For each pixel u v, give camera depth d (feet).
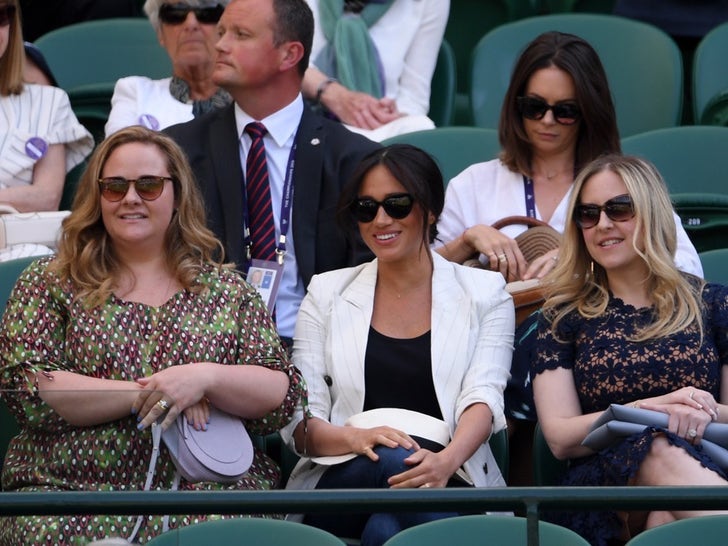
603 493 38.09
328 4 79.61
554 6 92.48
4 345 50.29
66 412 48.06
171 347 50.42
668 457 48.70
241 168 60.95
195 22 68.85
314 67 78.54
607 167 52.85
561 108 61.72
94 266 51.01
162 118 68.80
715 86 81.15
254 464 51.70
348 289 54.60
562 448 51.11
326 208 60.13
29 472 48.93
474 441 50.83
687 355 51.52
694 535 42.65
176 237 52.06
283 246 59.98
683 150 71.15
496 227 61.93
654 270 52.11
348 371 53.11
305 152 60.75
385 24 80.28
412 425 51.06
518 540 42.19
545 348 53.01
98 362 49.98
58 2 87.20
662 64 80.23
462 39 90.99
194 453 48.21
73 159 71.51
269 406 50.19
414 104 80.28
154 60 81.41
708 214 65.31
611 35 81.41
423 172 53.57
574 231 53.62
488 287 54.24
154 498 38.01
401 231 53.31
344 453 50.62
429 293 54.08
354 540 50.42
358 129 75.82
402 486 49.06
